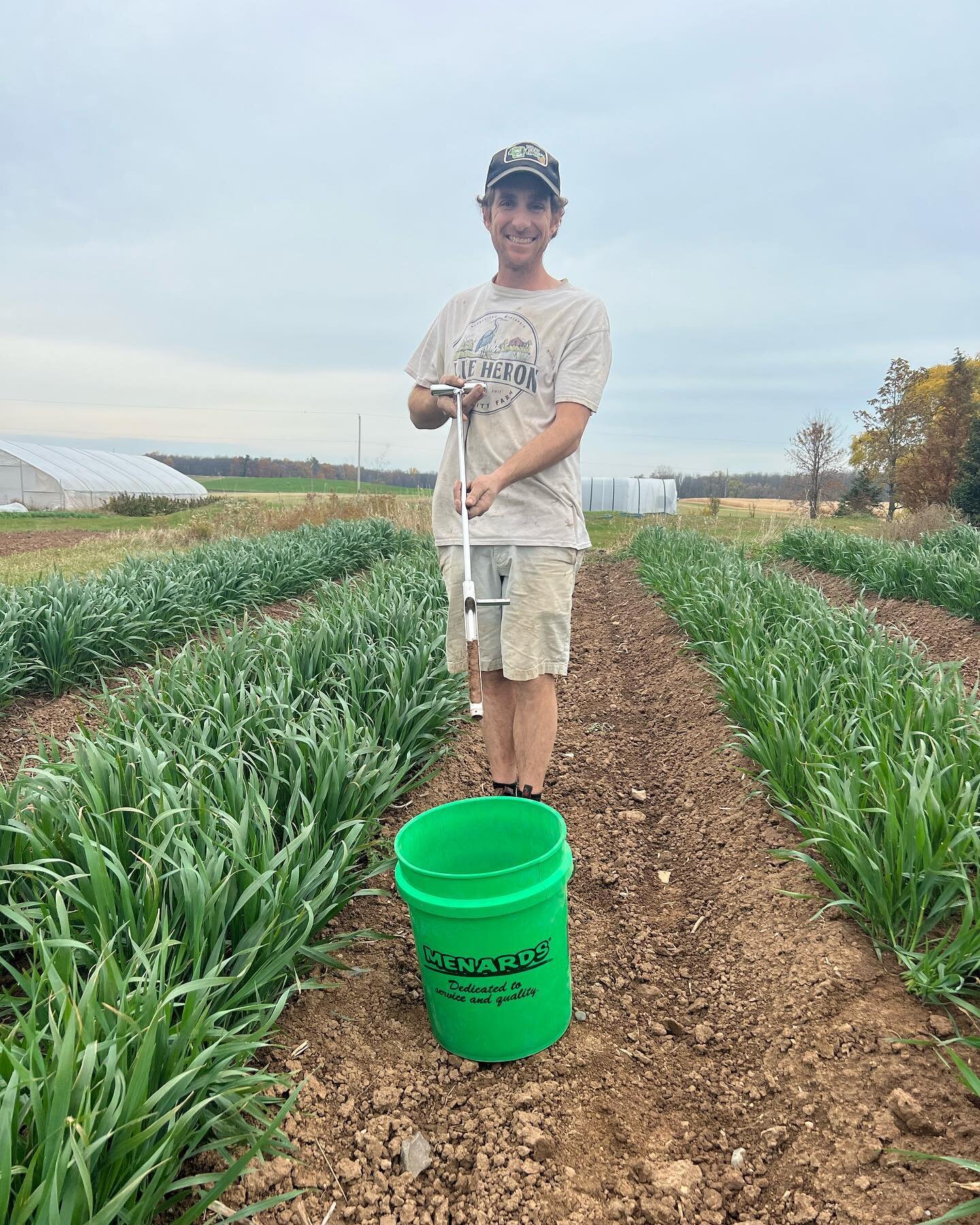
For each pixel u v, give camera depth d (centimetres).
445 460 318
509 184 278
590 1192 182
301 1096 201
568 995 230
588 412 286
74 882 239
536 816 237
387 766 321
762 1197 180
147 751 269
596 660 708
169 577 788
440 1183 184
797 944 257
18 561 1362
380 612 539
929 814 248
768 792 352
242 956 216
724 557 991
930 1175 169
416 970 262
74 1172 138
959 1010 217
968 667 570
